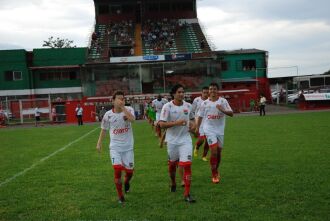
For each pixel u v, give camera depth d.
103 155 12.34
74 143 16.41
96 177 8.77
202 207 6.09
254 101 38.41
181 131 6.90
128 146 6.93
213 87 8.26
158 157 11.36
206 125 8.27
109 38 46.94
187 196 6.47
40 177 9.05
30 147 15.62
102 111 36.16
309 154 10.59
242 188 7.17
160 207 6.20
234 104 38.78
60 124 33.47
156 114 17.05
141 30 48.28
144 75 41.81
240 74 48.00
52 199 6.99
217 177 7.79
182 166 6.67
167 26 48.84
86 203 6.62
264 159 10.13
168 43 45.88
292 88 50.66
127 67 41.69
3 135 22.70
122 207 6.30
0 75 44.69
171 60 41.47
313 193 6.60
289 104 44.34
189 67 41.84
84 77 41.66
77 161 11.25
